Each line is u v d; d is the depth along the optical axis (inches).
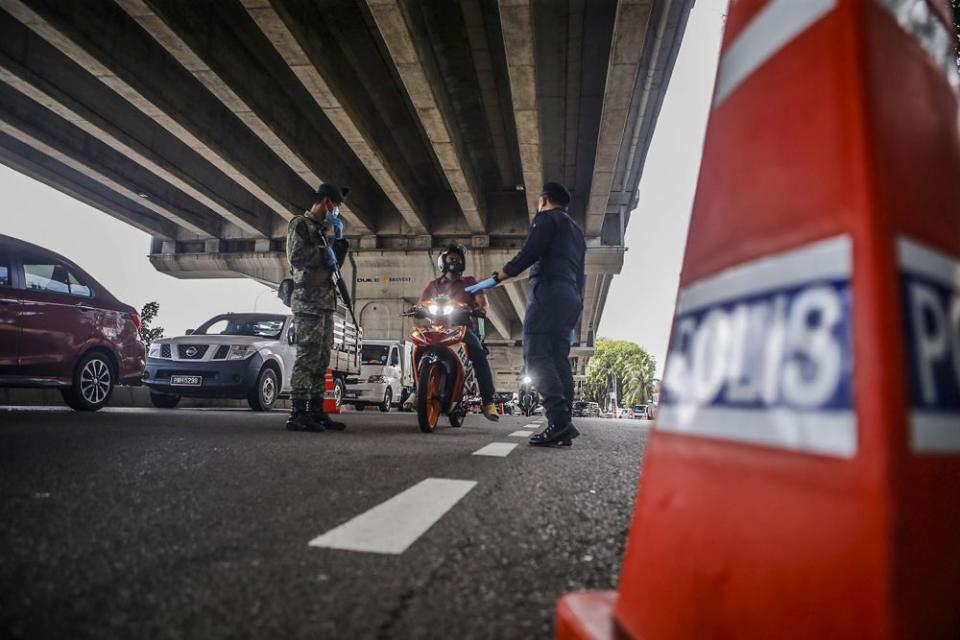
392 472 114.3
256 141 915.4
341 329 561.3
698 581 24.1
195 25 599.2
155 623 40.1
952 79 26.5
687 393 28.0
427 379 225.9
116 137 782.5
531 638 38.8
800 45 24.5
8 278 259.1
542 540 65.2
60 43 576.4
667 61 675.4
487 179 1100.5
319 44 642.2
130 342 317.1
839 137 21.1
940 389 19.6
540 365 187.6
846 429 18.9
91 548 57.7
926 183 21.8
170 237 1304.1
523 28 538.9
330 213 231.0
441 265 245.6
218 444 155.5
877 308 18.5
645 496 29.5
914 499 17.8
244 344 389.4
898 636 16.8
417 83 650.2
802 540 19.7
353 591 47.2
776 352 22.5
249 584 48.4
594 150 930.7
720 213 28.2
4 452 124.4
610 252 1127.6
